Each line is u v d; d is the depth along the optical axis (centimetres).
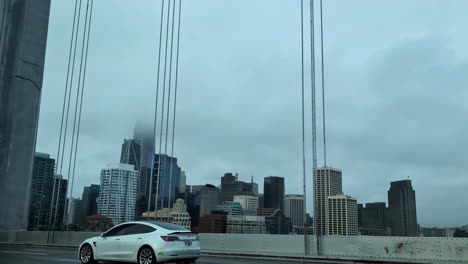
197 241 1298
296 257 1766
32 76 3173
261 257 1847
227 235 2061
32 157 3148
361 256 1672
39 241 2686
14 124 3050
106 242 1326
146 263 1219
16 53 3111
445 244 1490
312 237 1816
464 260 1437
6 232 2819
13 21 3123
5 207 2958
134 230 1297
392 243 1602
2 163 2991
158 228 1264
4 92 3048
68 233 2564
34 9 3231
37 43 3228
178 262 1289
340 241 1730
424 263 1480
